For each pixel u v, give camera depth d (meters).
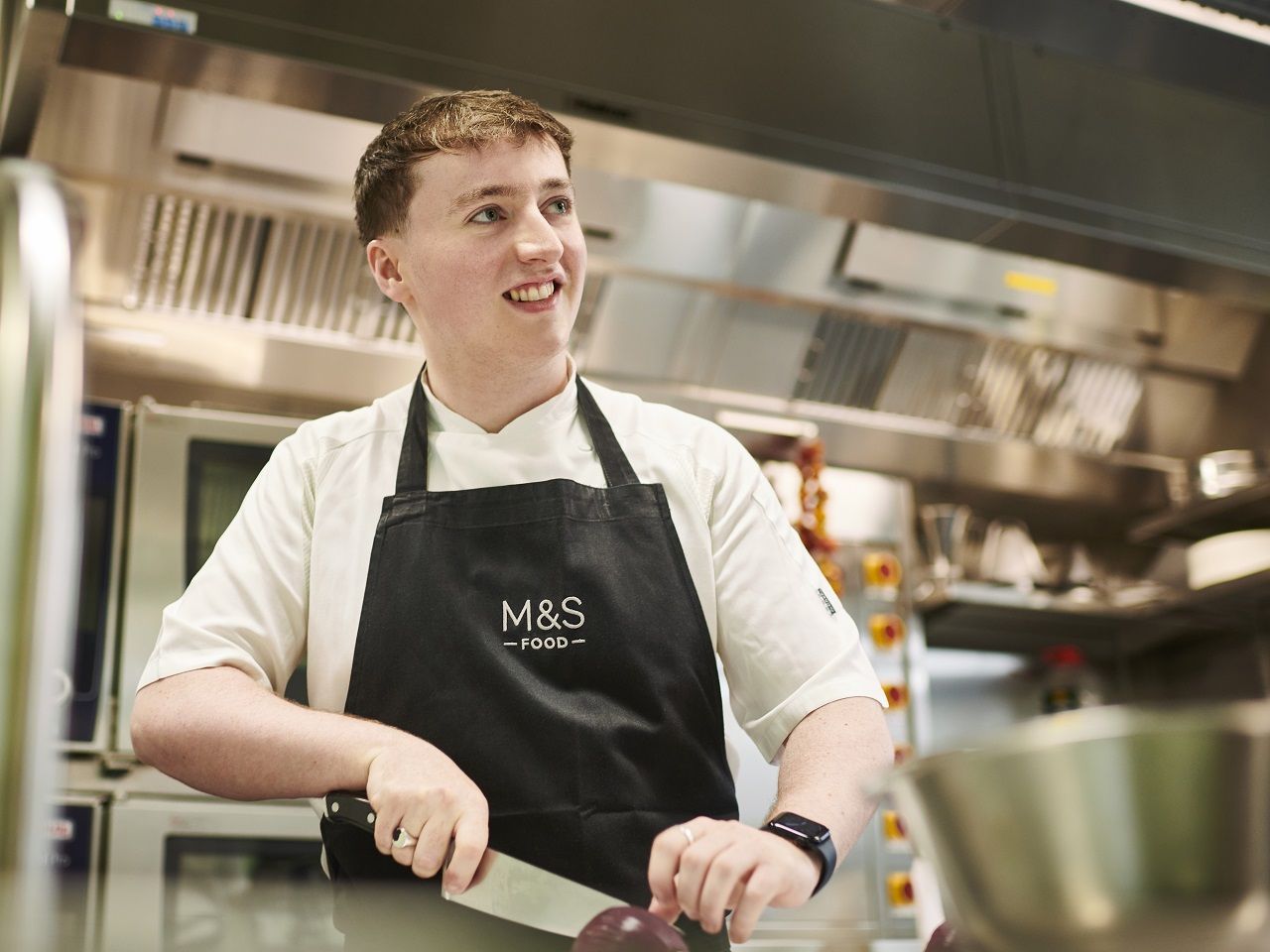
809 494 2.84
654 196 2.63
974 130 2.76
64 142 2.27
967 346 3.23
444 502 1.14
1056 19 2.79
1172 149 2.98
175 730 1.00
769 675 1.11
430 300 1.18
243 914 0.54
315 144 2.35
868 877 2.66
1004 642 3.35
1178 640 3.41
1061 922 0.50
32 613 0.53
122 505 2.29
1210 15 2.71
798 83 2.62
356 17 2.24
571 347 2.88
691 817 1.04
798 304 2.98
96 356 2.54
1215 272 2.96
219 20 2.13
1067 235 2.79
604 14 2.47
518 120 1.20
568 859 0.99
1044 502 3.48
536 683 1.06
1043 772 0.49
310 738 0.96
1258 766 0.47
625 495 1.15
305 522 1.17
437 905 0.63
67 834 2.08
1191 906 0.48
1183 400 3.48
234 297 2.63
